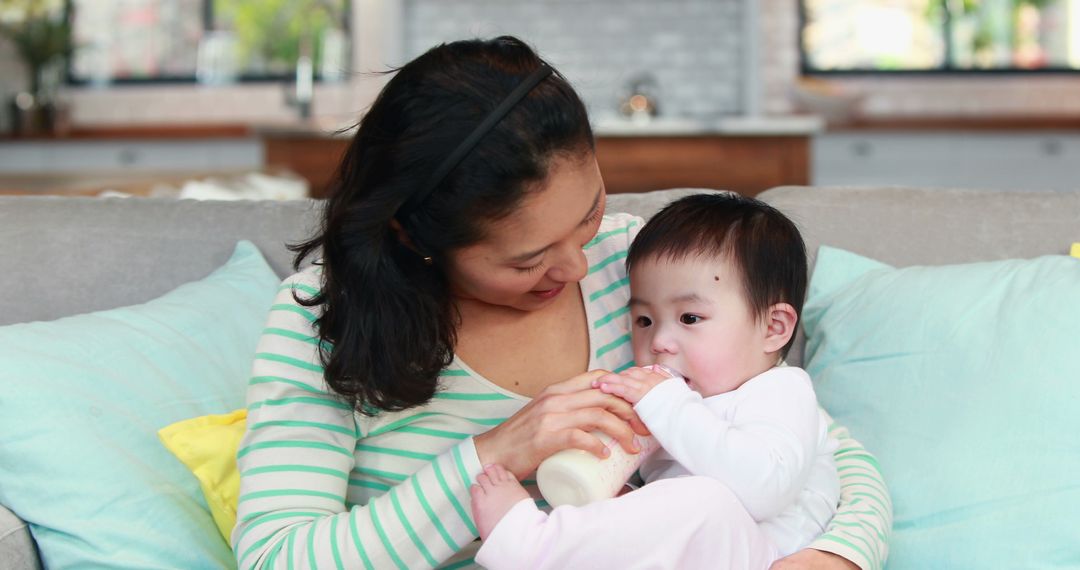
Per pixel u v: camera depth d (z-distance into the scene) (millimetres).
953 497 1299
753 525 1074
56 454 1223
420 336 1065
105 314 1446
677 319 1241
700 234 1237
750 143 4609
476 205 988
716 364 1217
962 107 6598
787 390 1188
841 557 1126
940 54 6672
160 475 1278
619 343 1270
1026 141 6020
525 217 995
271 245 1693
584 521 1026
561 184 994
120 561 1210
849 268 1620
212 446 1255
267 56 6738
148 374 1351
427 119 1000
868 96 6637
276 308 1156
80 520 1219
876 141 6043
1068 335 1331
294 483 1091
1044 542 1229
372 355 1060
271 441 1104
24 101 6289
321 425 1120
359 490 1179
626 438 1079
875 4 6645
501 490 1043
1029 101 6586
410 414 1153
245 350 1494
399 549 1031
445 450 1159
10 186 2598
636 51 6602
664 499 1037
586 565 1019
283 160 4688
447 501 1048
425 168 999
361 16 6559
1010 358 1345
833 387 1481
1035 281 1411
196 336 1454
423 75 1021
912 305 1471
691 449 1106
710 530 1033
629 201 1696
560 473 1059
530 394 1193
